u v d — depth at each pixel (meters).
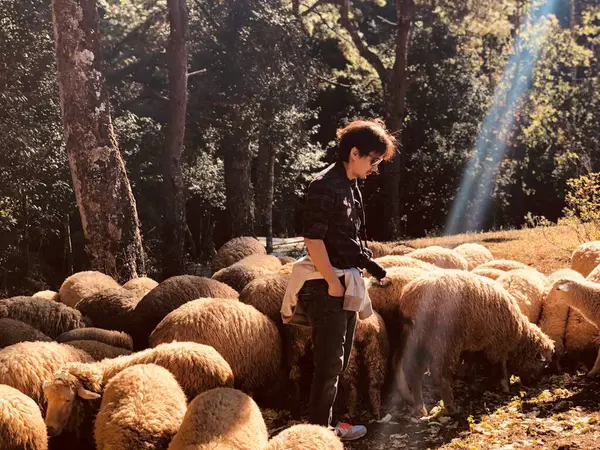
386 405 6.05
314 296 4.43
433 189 33.31
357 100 35.91
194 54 23.33
